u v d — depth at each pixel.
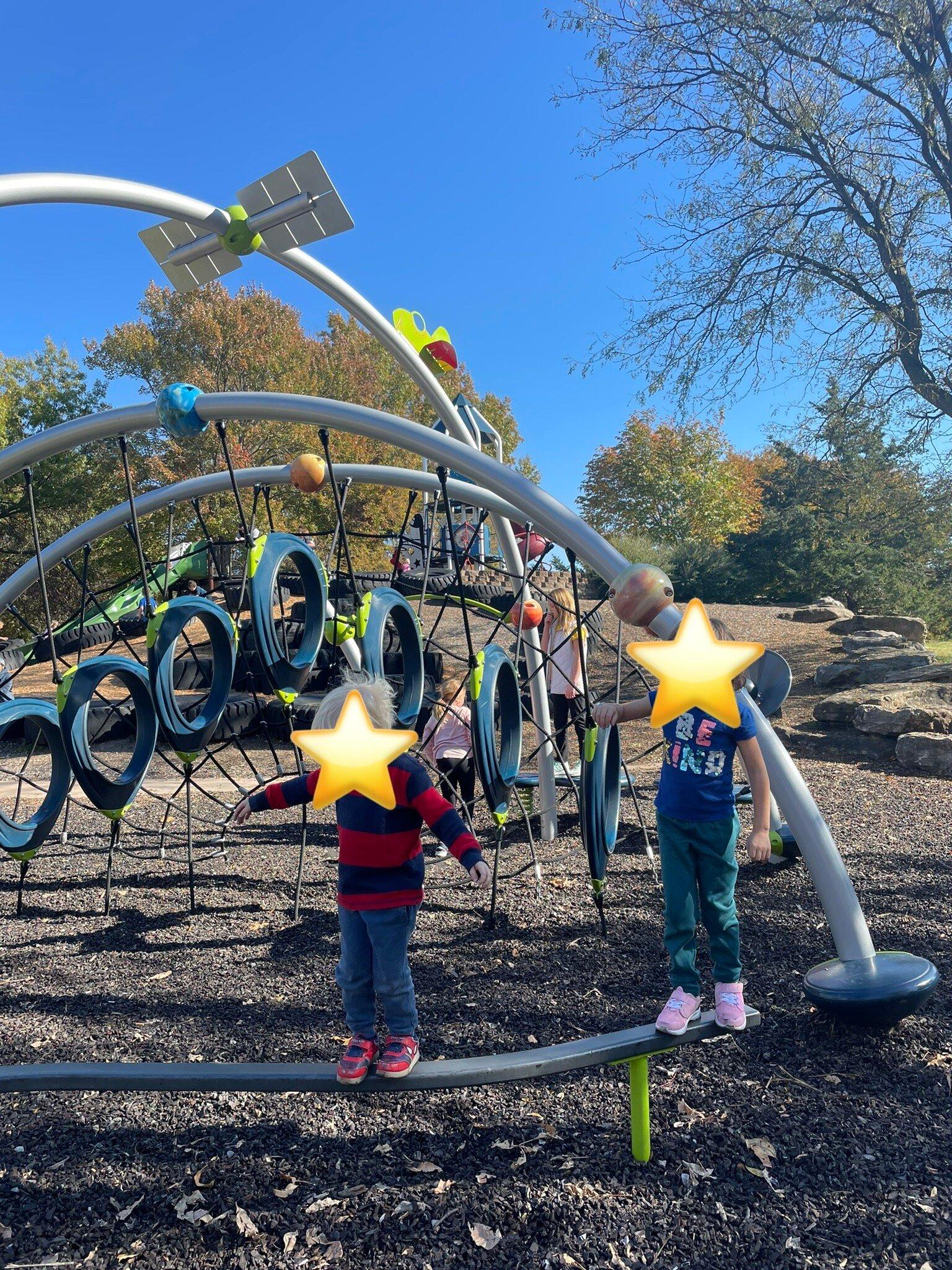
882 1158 2.65
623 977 4.03
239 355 36.25
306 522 34.84
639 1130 2.64
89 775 4.76
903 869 5.36
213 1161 2.69
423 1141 2.79
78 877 5.93
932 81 14.03
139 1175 2.63
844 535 19.14
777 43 14.48
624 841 6.45
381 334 6.02
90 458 34.16
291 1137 2.82
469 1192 2.53
